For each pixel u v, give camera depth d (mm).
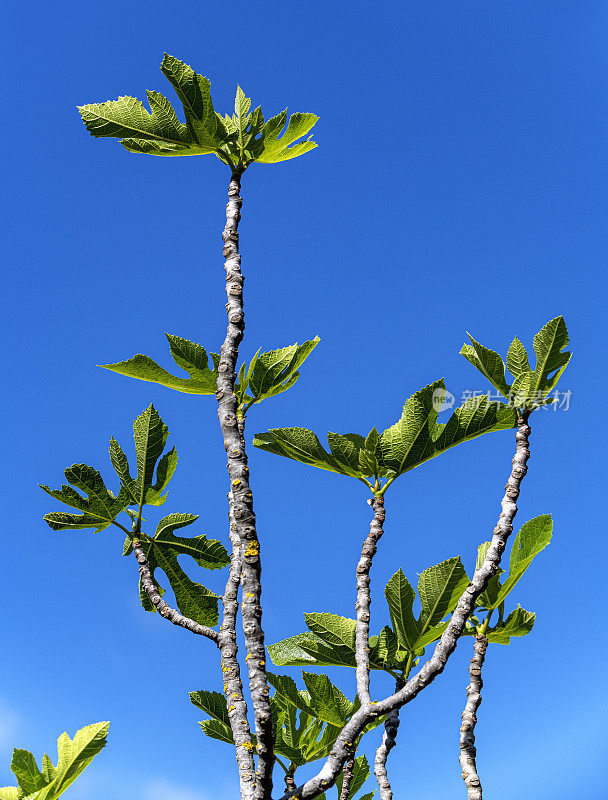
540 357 2734
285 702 3244
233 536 2904
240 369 3188
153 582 3125
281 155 3254
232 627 2770
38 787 2830
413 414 2828
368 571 2805
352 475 2945
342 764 2414
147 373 3252
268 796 2240
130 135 3086
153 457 3271
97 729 2971
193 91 3008
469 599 2510
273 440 3057
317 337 3211
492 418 2805
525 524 3023
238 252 2949
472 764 2779
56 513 3170
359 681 2598
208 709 3006
